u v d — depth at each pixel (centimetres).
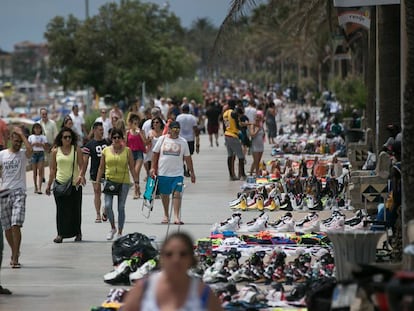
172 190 4784
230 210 5403
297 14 10744
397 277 1783
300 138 9750
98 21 16638
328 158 7969
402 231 3002
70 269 3684
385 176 4219
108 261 3859
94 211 5456
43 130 6862
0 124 5450
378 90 5694
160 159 4762
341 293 2077
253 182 6200
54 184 4356
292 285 3158
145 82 16800
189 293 1798
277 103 16062
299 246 3922
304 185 5403
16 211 3678
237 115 7069
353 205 4984
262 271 3253
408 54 2941
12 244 3722
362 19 5812
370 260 2683
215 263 3269
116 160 4362
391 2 3944
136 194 5922
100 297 3148
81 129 8225
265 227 4312
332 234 2708
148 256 3428
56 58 16725
